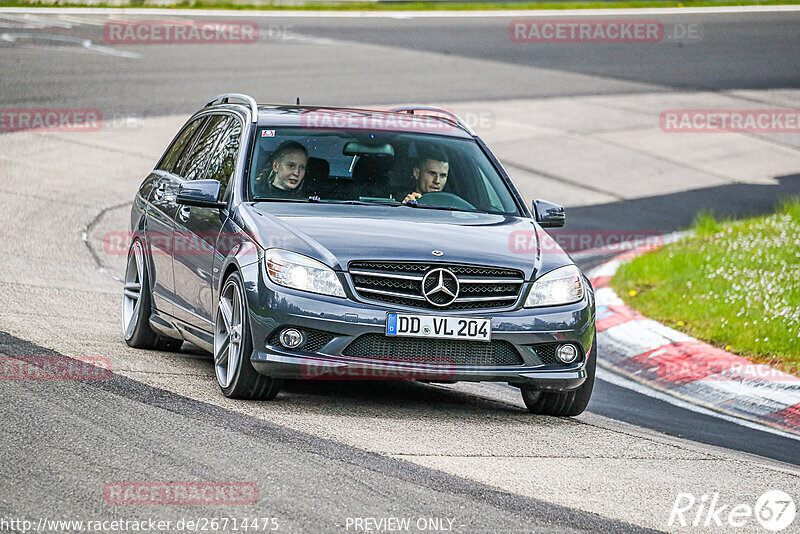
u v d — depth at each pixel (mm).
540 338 18250
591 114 64312
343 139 21031
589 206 46531
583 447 17266
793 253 34312
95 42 73562
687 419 21078
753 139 61969
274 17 94312
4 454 14188
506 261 18359
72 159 45875
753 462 17375
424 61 76688
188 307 20703
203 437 15547
